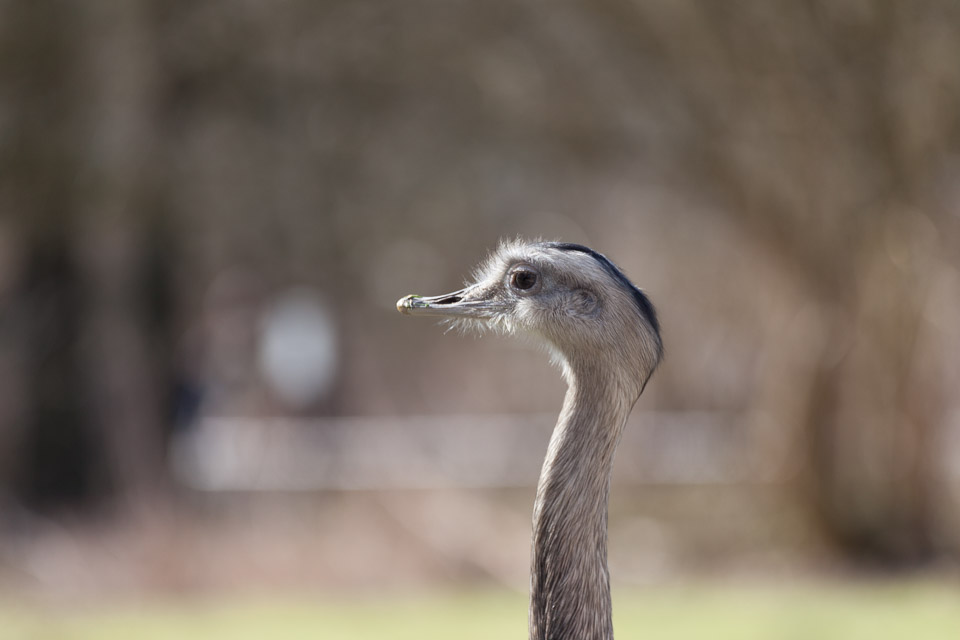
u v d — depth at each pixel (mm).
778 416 15961
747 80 14914
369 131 19266
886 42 14078
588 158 17219
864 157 14633
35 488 17875
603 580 5609
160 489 17109
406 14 17203
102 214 18281
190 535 15836
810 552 15828
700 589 14664
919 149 14414
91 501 17844
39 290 18438
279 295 23172
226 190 20391
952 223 14688
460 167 20172
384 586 15328
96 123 17984
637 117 16719
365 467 18109
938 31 13938
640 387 5793
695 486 17578
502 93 17312
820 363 15375
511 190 22047
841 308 15234
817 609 12961
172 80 18797
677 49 15211
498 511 17562
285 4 17719
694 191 16469
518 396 26484
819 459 15578
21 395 18188
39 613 13484
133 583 14820
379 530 16297
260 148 19953
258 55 18469
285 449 19250
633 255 24062
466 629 12320
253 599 14430
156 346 19359
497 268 6328
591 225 24062
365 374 26734
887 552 15586
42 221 18344
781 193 15344
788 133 14938
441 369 27188
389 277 25344
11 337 18188
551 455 5688
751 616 12672
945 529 15727
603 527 5656
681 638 11586
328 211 21594
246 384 22156
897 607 12938
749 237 15875
